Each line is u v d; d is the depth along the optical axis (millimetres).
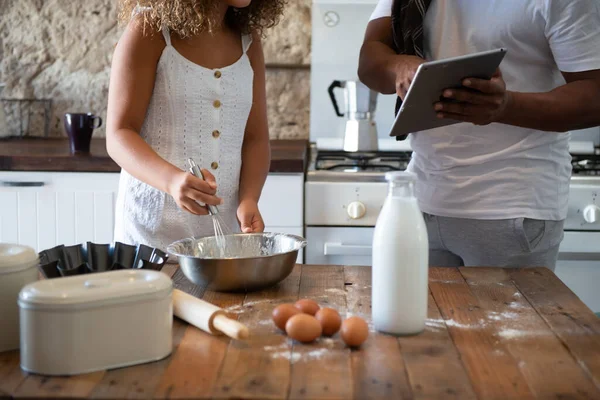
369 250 2340
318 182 2361
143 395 907
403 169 2482
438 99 1396
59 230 2408
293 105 2979
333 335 1122
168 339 1032
